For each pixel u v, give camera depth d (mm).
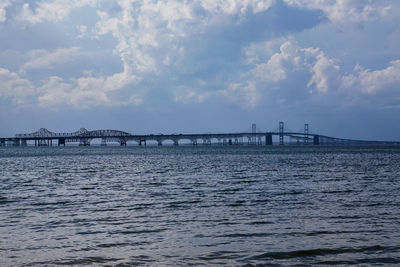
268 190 35188
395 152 163000
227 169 64438
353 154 139000
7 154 165500
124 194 33531
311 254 15617
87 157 128625
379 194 31781
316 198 29844
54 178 50406
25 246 16891
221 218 22469
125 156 136000
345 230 19203
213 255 15555
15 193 34625
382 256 15320
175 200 29656
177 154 154250
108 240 17828
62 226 20766
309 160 94438
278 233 18750
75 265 14547
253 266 14375
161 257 15375
